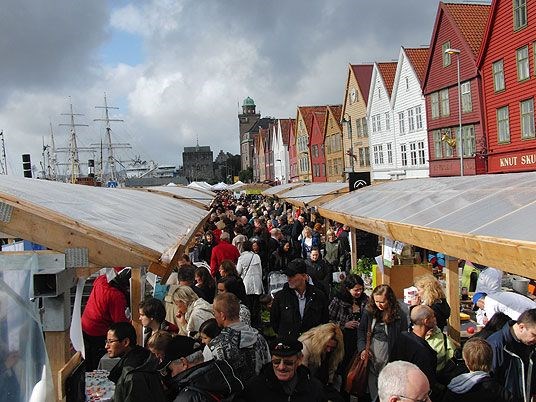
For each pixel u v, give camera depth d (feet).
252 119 558.15
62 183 26.96
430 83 125.80
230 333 16.12
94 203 21.24
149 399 13.83
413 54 140.05
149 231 18.98
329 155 211.82
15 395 13.26
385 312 18.22
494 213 20.58
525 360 16.75
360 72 177.47
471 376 15.48
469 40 109.81
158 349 16.58
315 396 14.61
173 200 46.37
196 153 616.80
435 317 19.80
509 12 94.58
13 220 14.29
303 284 23.52
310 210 84.23
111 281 22.97
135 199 32.19
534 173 27.55
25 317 13.74
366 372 18.62
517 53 93.45
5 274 13.89
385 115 155.84
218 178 600.80
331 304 24.50
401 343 17.94
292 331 23.11
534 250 14.99
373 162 166.91
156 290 30.50
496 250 16.94
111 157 267.39
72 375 14.79
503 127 99.76
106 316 22.04
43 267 14.34
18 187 17.89
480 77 105.29
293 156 279.90
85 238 14.53
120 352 16.35
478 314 28.09
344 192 76.23
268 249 48.91
